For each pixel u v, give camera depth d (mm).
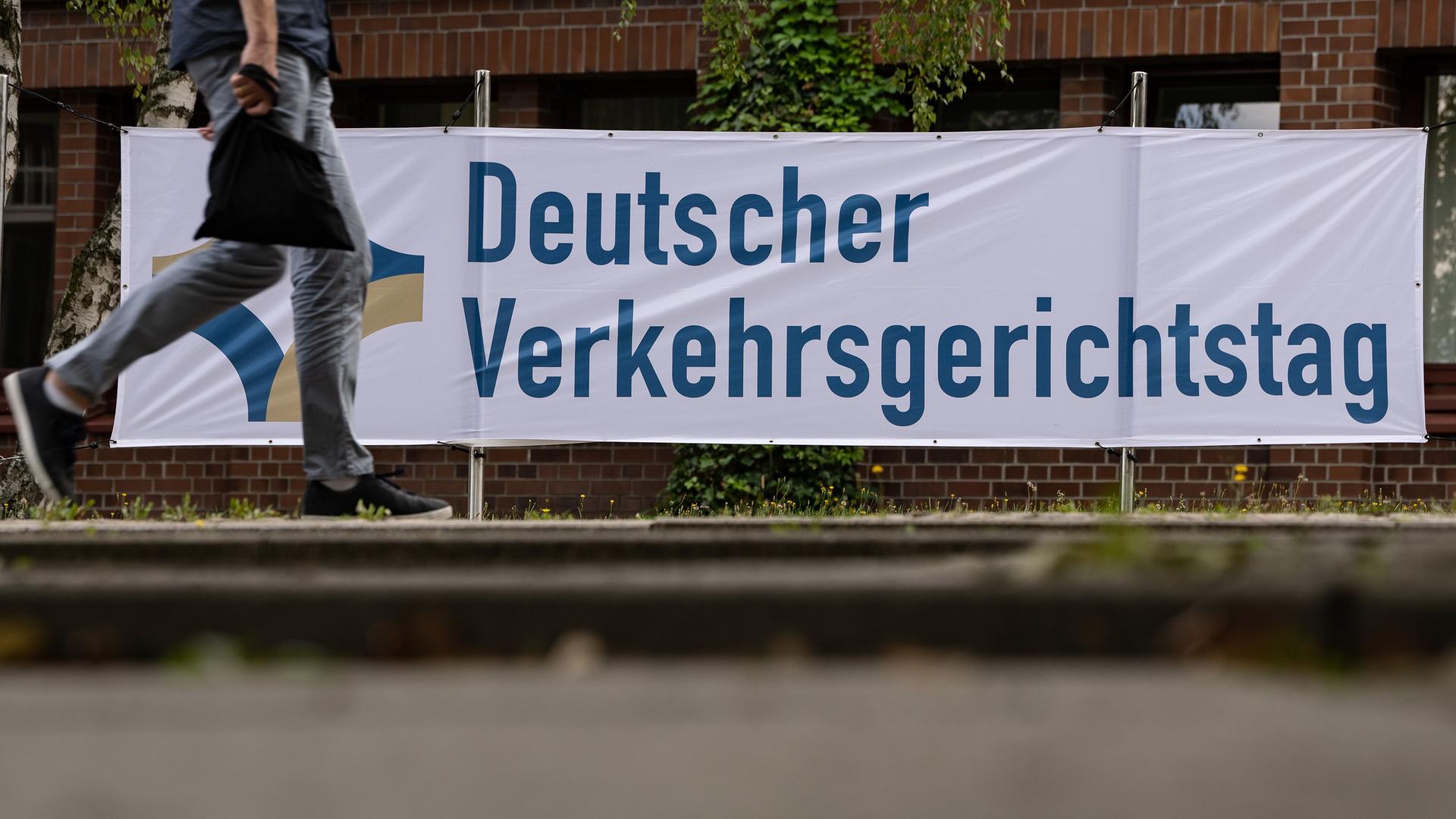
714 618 4617
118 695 3959
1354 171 13234
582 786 3178
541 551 7230
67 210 18844
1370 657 4289
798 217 13484
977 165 13391
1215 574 4613
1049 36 16969
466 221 13539
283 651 4715
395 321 13562
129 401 13672
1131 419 13297
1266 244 13266
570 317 13539
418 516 10320
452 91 18906
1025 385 13367
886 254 13438
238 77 9133
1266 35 16562
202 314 9844
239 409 13680
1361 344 13242
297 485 17938
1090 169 13328
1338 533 8219
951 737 3529
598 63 17750
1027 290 13367
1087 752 3387
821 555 7043
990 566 4961
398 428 13570
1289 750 3375
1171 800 3027
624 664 4602
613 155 13539
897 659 4539
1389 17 16328
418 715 3762
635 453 17359
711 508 16781
